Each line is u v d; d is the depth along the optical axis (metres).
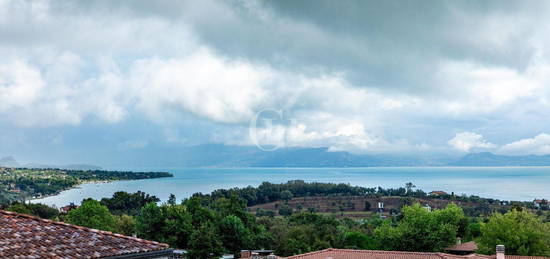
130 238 18.23
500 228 59.25
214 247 72.25
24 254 15.01
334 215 159.88
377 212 166.75
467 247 74.19
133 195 146.62
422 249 72.44
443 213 76.31
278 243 87.75
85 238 17.38
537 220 62.62
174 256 72.00
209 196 182.50
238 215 89.75
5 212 18.70
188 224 82.50
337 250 48.78
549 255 57.34
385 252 46.41
